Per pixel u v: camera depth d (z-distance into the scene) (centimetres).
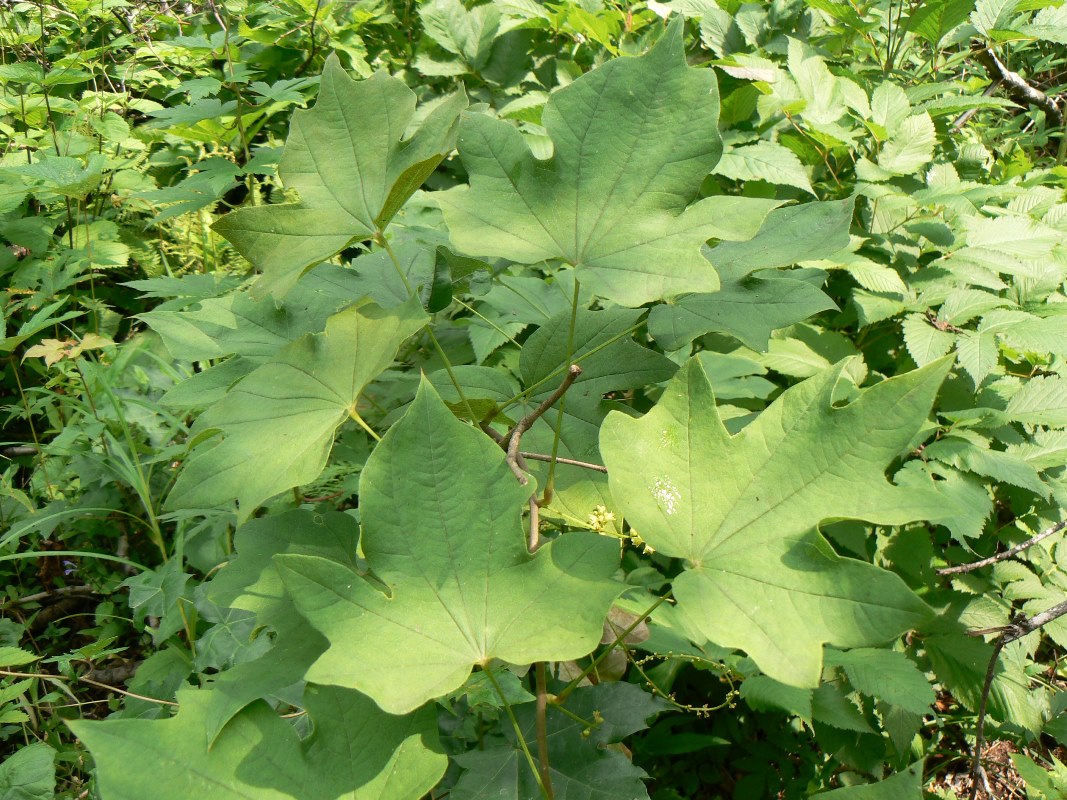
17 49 165
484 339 99
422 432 45
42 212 144
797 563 43
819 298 61
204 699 44
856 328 128
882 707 101
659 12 144
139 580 88
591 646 42
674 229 49
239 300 69
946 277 120
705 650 89
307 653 48
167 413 109
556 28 153
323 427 50
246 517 48
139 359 126
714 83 50
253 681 46
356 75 161
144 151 156
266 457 50
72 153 141
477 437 45
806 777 106
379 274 71
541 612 44
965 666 107
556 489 64
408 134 147
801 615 42
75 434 107
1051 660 131
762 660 41
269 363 53
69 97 166
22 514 114
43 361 133
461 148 52
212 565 94
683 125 50
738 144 128
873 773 100
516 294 88
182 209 123
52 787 75
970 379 115
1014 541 117
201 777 43
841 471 44
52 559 117
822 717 94
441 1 159
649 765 105
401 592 44
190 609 90
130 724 42
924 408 43
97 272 143
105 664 108
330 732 45
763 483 45
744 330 61
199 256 148
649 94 51
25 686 83
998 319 111
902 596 40
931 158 126
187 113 128
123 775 41
